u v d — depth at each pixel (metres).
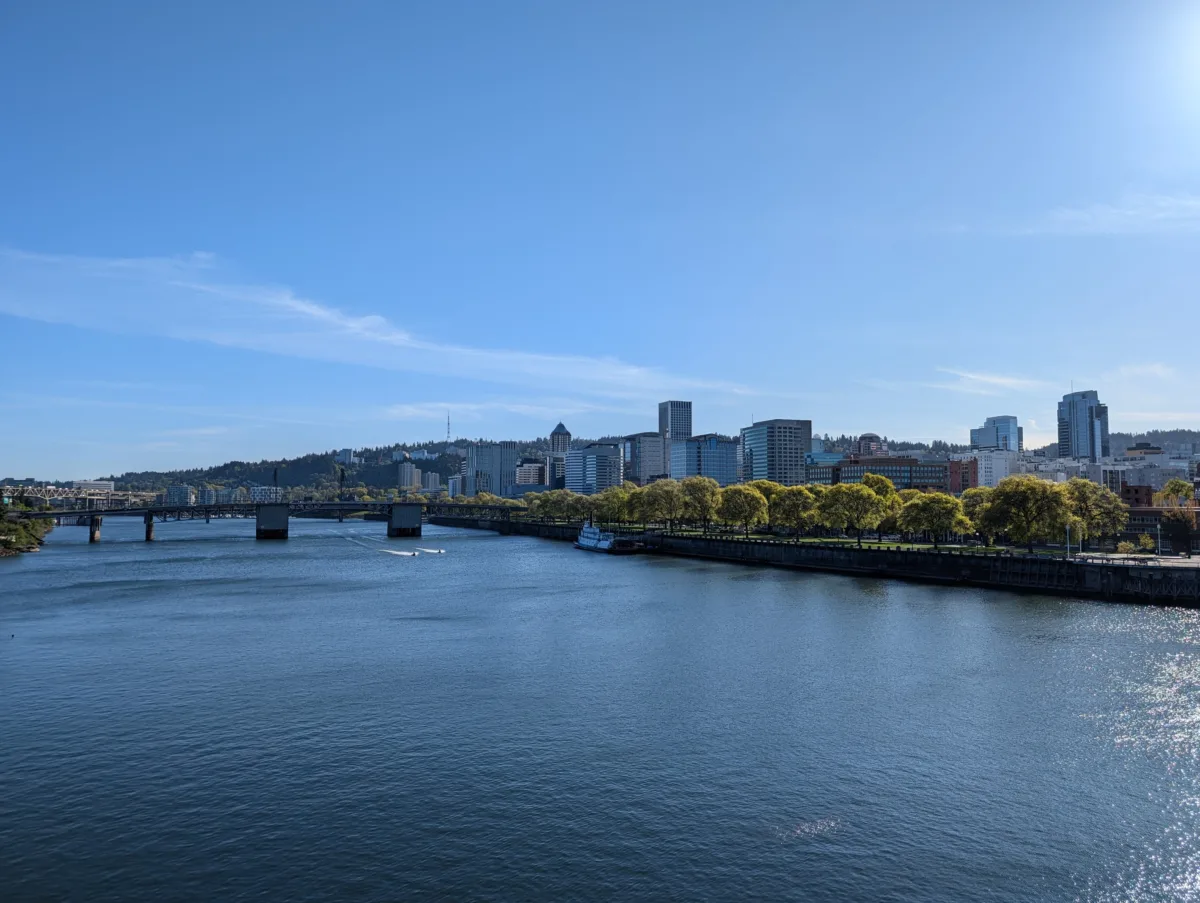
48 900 50.88
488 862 55.09
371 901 50.62
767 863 54.84
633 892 51.41
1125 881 53.03
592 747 76.19
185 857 56.00
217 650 119.94
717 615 147.12
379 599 175.50
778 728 81.25
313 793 66.12
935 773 69.69
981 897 51.12
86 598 177.62
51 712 88.06
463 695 94.00
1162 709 86.44
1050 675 100.31
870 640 122.44
